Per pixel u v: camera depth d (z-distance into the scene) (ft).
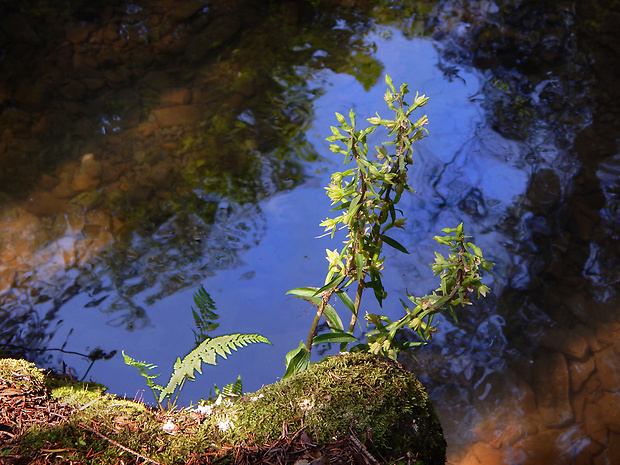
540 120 18.49
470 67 21.06
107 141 17.51
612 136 17.63
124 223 14.71
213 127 18.07
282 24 23.38
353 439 6.57
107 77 20.35
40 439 6.72
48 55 21.34
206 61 21.26
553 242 14.32
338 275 8.11
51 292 12.79
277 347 11.42
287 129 18.01
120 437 6.82
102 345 11.47
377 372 7.52
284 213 15.02
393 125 7.11
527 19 23.49
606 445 10.14
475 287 6.99
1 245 13.93
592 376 11.39
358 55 21.71
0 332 11.68
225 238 14.25
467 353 11.96
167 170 16.43
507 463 10.03
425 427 7.20
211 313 9.79
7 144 17.26
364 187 7.06
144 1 24.54
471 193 15.81
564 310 12.71
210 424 7.06
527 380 11.41
